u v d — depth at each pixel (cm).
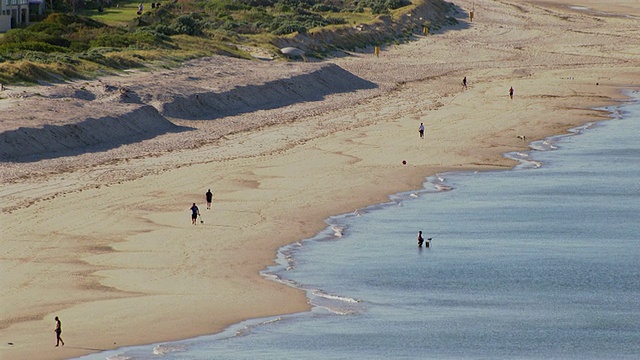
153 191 17450
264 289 12550
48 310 11500
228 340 10812
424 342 10894
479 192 18138
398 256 14138
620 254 14312
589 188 18388
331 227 15612
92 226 15088
